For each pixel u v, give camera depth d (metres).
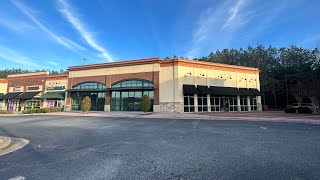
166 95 30.19
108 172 4.96
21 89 43.31
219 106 33.16
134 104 32.22
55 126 15.04
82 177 4.66
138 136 10.08
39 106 40.50
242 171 4.91
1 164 5.79
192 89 30.09
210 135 10.19
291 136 9.87
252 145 7.78
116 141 8.86
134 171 5.01
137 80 32.25
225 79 34.00
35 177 4.71
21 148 7.89
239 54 55.94
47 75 40.97
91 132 11.69
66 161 5.96
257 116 21.86
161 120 18.97
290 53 47.22
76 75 37.03
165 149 7.25
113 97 33.66
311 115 23.42
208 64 32.75
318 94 25.97
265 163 5.50
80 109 36.06
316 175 4.62
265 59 50.28
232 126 14.00
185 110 30.16
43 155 6.70
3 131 12.80
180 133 10.90
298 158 5.96
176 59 30.41
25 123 17.77
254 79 37.22
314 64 41.72
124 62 33.12
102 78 34.72
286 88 42.47
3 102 43.75
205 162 5.66
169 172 4.91
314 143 8.16
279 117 20.55
